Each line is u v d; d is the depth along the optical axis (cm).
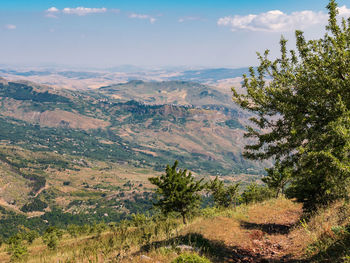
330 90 887
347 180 1021
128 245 1003
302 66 1036
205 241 1156
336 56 926
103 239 1353
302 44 1035
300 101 965
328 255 771
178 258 714
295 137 911
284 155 1004
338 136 805
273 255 1008
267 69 1077
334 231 836
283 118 1008
